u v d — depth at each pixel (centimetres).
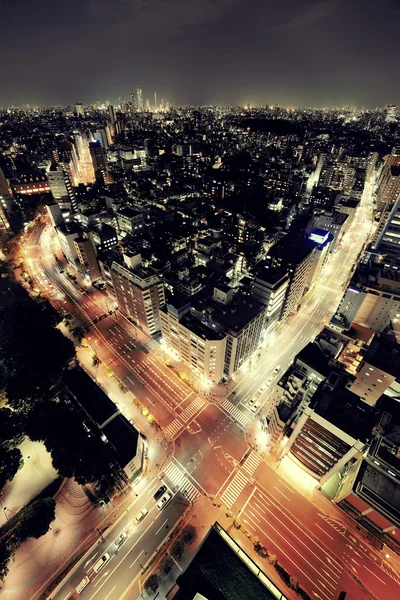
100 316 16462
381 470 8006
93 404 10194
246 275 18750
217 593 5975
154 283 13375
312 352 9881
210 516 8862
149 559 8088
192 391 12444
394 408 9525
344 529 8638
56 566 8000
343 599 6919
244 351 12525
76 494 9369
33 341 13000
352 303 13150
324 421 7806
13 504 9219
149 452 10394
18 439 10475
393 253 16062
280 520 8806
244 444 10656
